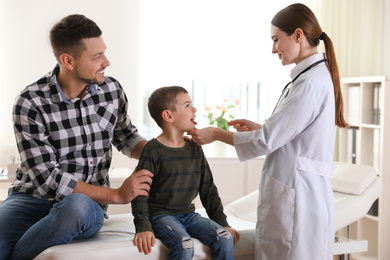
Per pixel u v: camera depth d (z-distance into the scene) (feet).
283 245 6.30
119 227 7.27
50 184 6.50
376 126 11.93
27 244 6.26
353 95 12.93
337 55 14.02
